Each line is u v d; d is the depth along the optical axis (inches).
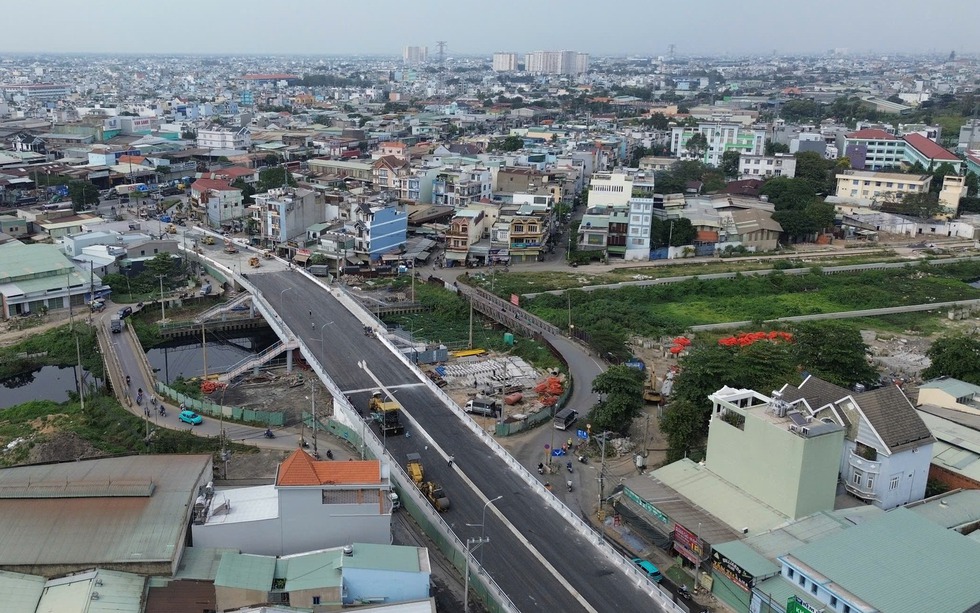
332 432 3949.3
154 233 7549.2
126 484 2775.6
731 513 2967.5
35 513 2650.1
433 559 2837.1
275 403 4350.4
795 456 2876.5
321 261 6948.8
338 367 4458.7
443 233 7859.3
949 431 3639.3
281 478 2738.7
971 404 3929.6
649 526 3011.8
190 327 5561.0
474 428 3782.0
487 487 3260.3
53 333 5231.3
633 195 7849.4
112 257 6412.4
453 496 3171.8
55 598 2320.4
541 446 3831.2
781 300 6486.2
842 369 4315.9
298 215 7573.8
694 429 3599.9
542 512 3083.2
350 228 7185.0
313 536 2763.3
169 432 3838.6
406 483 3161.9
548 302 6107.3
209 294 6210.6
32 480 2839.6
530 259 7411.4
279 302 5580.7
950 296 6643.7
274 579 2470.5
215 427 4003.4
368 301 5974.4
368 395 4111.7
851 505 3102.9
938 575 2486.5
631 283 6658.5
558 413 4141.2
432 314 6092.5
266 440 3855.8
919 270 7362.2
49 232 7298.2
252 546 2719.0
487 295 6225.4
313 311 5428.2
